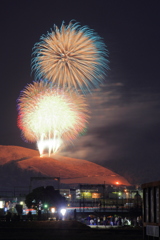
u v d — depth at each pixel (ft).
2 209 290.35
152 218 91.04
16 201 407.23
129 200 398.62
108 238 113.09
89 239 107.65
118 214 323.78
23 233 123.85
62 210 282.77
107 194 479.41
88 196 480.64
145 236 96.73
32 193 380.58
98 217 325.42
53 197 381.60
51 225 175.32
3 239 97.81
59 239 103.30
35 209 374.84
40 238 103.24
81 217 333.21
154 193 89.40
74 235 122.62
